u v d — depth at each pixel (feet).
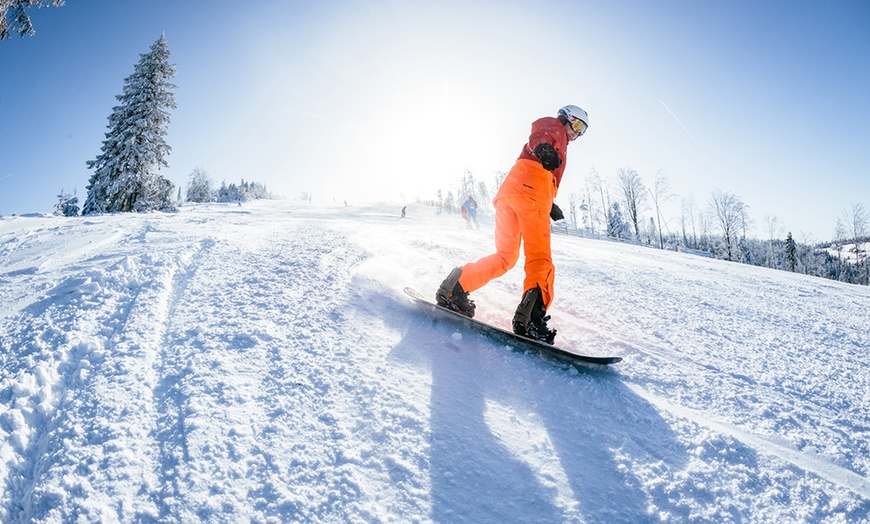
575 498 4.70
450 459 5.11
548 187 8.81
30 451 4.94
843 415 6.84
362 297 10.11
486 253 18.72
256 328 7.96
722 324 11.71
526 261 8.68
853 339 11.44
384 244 17.80
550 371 7.46
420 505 4.44
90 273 10.48
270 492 4.44
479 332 8.70
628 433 5.91
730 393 7.30
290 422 5.51
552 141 8.83
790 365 8.87
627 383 7.41
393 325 8.74
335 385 6.39
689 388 7.40
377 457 5.04
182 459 4.74
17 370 6.24
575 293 13.57
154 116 91.71
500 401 6.49
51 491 4.22
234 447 4.97
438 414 5.93
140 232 19.86
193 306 9.03
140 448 4.90
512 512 4.46
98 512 4.05
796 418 6.57
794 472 5.26
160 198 97.09
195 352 7.00
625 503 4.69
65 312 8.35
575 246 35.70
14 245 18.19
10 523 4.07
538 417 6.17
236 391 6.00
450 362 7.48
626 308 12.36
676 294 15.25
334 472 4.77
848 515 4.60
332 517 4.23
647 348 9.21
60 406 5.67
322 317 8.79
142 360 6.72
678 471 5.19
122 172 88.74
